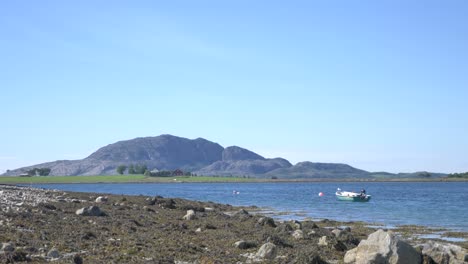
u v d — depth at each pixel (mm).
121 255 26078
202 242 32469
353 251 27062
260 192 173500
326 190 197875
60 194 72438
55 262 23219
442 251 27969
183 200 79375
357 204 100375
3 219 36031
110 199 67000
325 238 33562
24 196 60719
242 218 50688
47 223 36438
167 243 30938
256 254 28281
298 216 68312
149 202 63719
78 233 32500
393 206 92812
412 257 25984
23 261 23234
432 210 82438
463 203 103125
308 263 26594
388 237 26281
